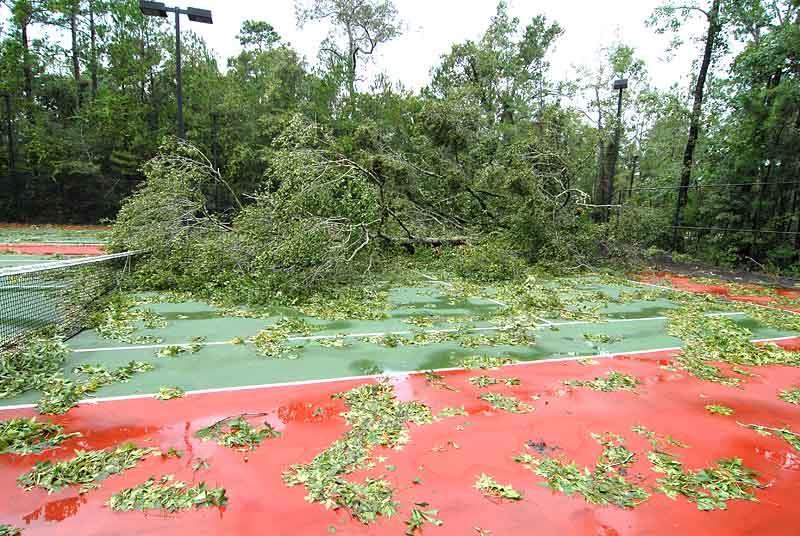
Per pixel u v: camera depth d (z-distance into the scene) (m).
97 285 7.64
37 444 3.18
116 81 24.06
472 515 2.52
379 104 23.84
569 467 3.02
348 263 10.00
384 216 11.76
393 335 6.02
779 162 13.23
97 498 2.60
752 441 3.46
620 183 24.52
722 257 14.52
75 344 5.50
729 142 14.05
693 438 3.49
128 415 3.64
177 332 6.07
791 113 12.75
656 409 3.98
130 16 23.48
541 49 25.56
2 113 23.08
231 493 2.66
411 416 3.70
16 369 4.38
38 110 24.08
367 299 8.41
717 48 16.23
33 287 5.96
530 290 9.19
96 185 23.98
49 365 4.54
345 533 2.36
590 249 13.41
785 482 2.95
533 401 4.08
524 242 12.66
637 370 4.96
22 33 24.25
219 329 6.24
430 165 14.09
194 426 3.48
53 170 23.14
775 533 2.46
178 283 8.81
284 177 10.12
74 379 4.34
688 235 16.12
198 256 8.97
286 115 22.06
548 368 4.96
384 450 3.19
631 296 9.34
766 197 13.63
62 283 6.66
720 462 3.16
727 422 3.77
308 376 4.55
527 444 3.31
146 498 2.60
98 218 24.22
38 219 23.58
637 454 3.22
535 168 13.40
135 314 6.95
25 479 2.77
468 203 14.17
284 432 3.41
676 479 2.93
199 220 10.07
